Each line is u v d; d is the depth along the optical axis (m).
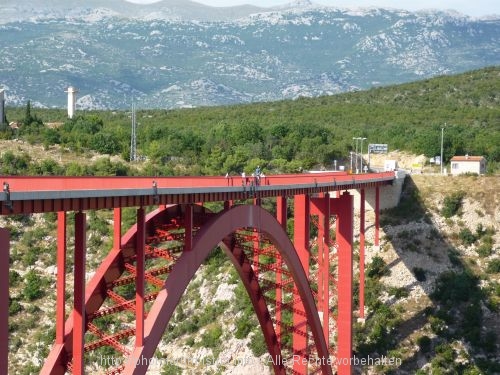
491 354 78.50
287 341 78.06
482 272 89.38
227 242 50.53
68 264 82.81
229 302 83.88
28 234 87.75
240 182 49.41
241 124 137.38
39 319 78.62
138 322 36.19
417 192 100.38
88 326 36.66
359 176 79.19
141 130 136.62
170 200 39.41
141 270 36.44
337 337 70.62
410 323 81.88
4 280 26.16
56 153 110.69
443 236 94.12
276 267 59.72
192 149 123.88
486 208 97.62
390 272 88.81
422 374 75.31
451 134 134.50
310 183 60.19
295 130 136.88
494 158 128.50
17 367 73.00
